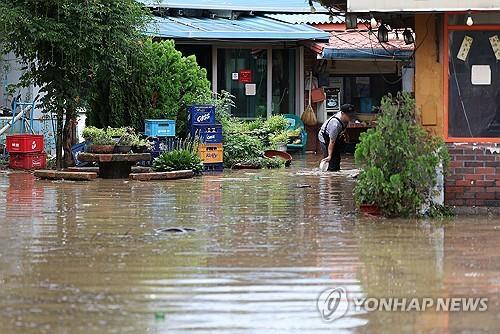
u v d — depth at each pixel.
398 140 20.45
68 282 13.89
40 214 21.22
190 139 33.97
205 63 44.28
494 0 20.33
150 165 33.16
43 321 11.77
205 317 11.99
